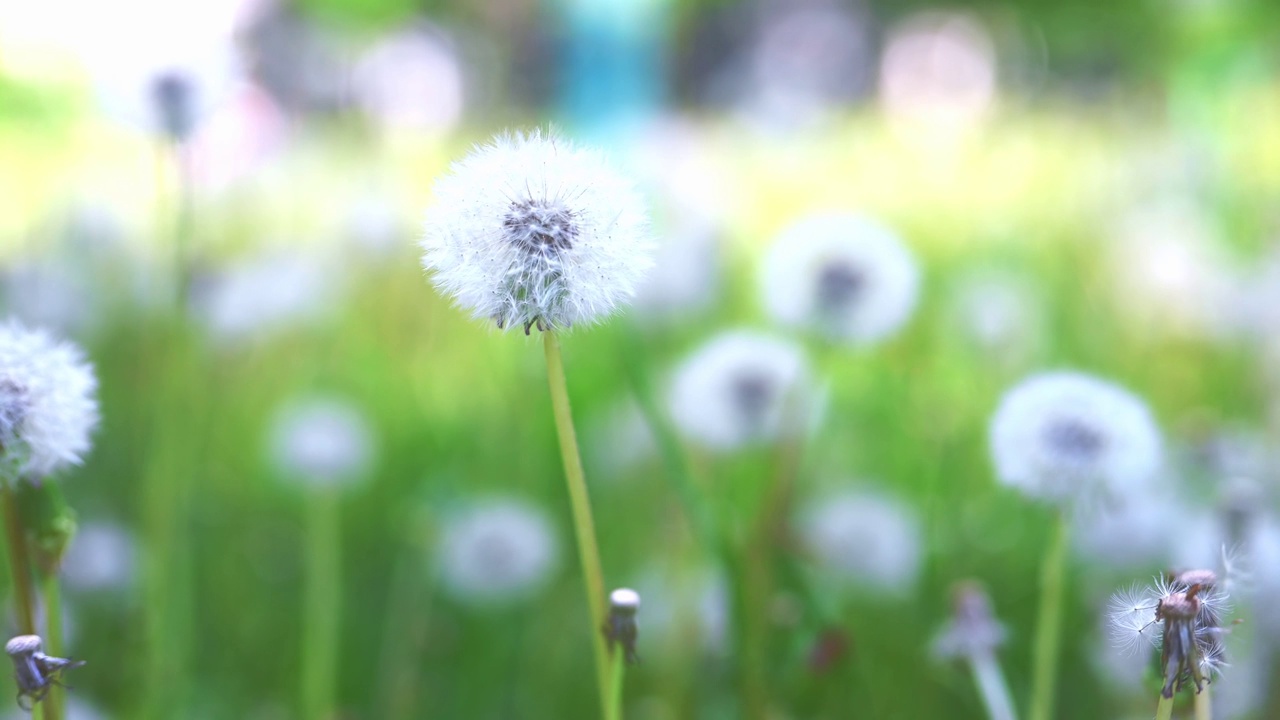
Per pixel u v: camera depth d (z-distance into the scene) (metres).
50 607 0.63
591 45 2.72
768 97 3.89
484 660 0.84
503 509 0.85
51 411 0.63
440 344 1.13
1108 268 1.32
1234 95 2.55
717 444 0.85
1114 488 0.70
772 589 0.77
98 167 1.73
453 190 0.62
